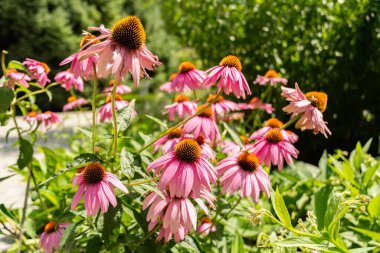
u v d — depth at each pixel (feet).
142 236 1.71
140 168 1.53
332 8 4.63
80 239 1.72
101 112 2.58
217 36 5.11
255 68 4.84
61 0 10.41
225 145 2.37
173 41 11.33
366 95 4.80
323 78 4.71
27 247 2.47
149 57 1.42
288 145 1.93
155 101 5.93
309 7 4.64
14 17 9.77
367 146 3.00
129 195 1.69
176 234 1.55
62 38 10.00
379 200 1.96
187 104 2.58
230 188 1.68
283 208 1.45
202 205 1.56
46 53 10.02
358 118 4.88
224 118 2.86
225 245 2.25
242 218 2.61
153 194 1.53
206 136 1.92
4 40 10.11
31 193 2.31
